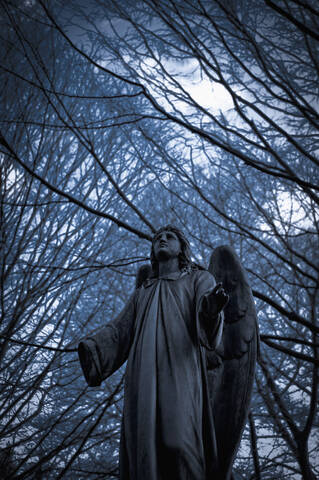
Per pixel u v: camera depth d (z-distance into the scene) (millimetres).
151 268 4195
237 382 3742
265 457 7125
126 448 3367
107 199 9969
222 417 3658
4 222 8125
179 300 3734
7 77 9320
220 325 3422
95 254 9062
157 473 3131
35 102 9391
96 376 3605
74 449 7922
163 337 3555
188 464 3176
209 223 9359
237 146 8625
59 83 9938
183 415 3277
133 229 5730
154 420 3254
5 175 8617
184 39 6672
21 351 7152
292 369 8453
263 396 6848
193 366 3482
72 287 9031
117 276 9203
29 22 9125
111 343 3717
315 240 9125
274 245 9234
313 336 7047
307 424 6688
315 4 7410
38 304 7602
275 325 9023
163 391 3348
